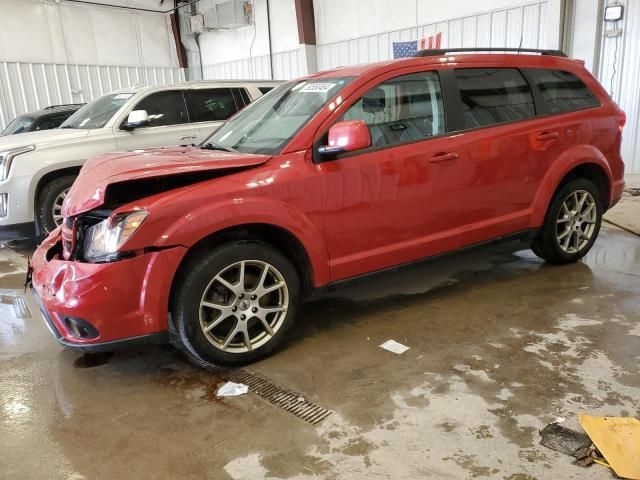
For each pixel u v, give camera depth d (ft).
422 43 31.78
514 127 12.21
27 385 9.46
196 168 8.97
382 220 10.62
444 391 8.45
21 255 19.25
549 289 12.61
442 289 13.06
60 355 10.67
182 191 8.86
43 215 18.33
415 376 8.97
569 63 13.76
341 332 10.93
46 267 9.43
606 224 18.57
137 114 18.90
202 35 47.88
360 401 8.32
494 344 9.98
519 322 10.87
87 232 8.96
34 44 39.88
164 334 8.89
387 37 33.60
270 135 10.67
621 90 25.50
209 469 6.95
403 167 10.64
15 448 7.61
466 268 14.55
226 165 9.21
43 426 8.14
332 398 8.46
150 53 47.06
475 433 7.35
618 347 9.60
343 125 9.41
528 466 6.65
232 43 45.06
